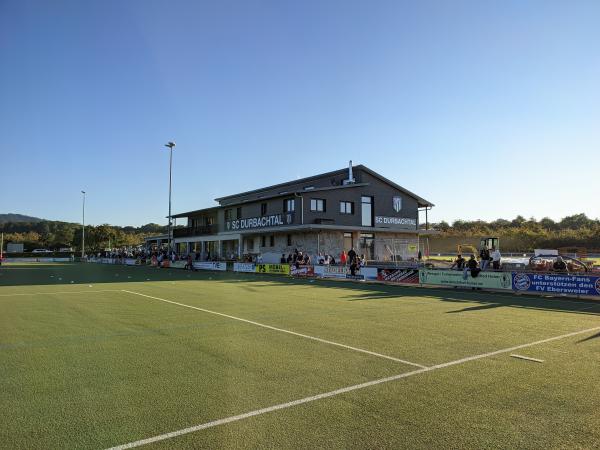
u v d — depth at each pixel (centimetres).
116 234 9019
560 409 489
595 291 1573
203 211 4847
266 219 3878
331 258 3238
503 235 6131
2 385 573
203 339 859
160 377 606
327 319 1108
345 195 3731
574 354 743
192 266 4003
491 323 1056
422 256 3609
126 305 1389
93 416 468
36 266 4884
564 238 5553
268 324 1030
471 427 439
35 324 1034
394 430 432
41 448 395
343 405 499
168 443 404
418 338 869
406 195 4162
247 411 481
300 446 397
